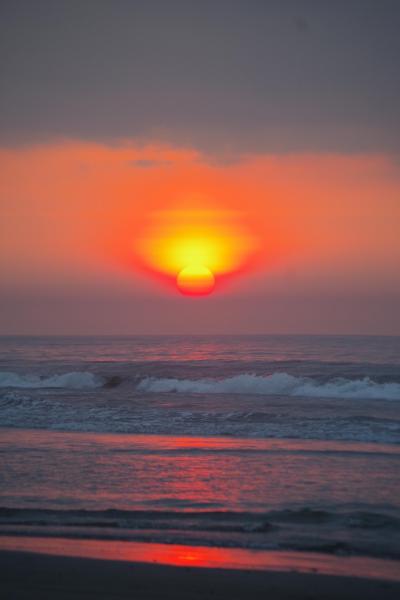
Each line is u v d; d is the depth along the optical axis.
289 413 36.12
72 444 27.69
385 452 25.69
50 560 13.20
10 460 24.14
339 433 30.05
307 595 11.55
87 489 19.66
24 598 11.27
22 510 17.11
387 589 11.80
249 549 14.11
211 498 18.62
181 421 33.78
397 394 45.34
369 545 14.41
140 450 26.22
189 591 11.67
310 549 14.12
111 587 11.81
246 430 31.14
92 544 14.31
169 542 14.52
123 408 38.81
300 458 24.47
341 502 18.20
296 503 18.08
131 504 17.97
